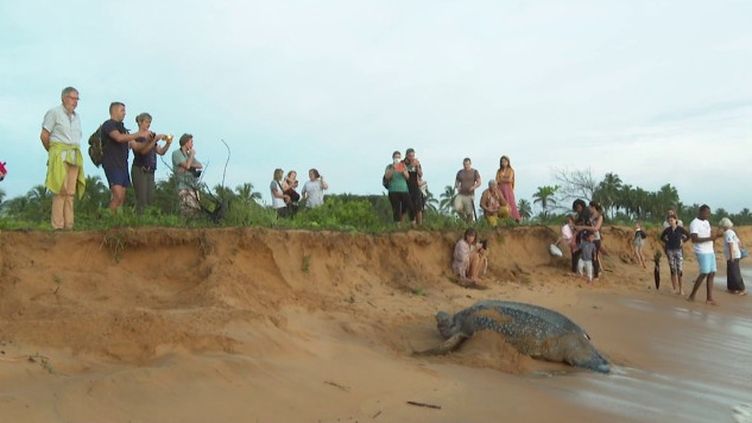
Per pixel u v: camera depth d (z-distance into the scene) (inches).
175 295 329.1
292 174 624.4
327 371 268.2
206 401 216.1
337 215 571.8
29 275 304.3
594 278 623.8
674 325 460.1
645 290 608.4
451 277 516.4
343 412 229.5
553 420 244.2
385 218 629.6
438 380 282.0
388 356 316.8
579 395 281.4
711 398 287.9
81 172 373.7
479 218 666.2
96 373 223.6
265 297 352.8
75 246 333.7
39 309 280.5
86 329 249.8
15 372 215.8
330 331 344.5
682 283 691.4
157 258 355.3
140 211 410.0
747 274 944.3
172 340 253.3
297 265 405.7
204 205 440.8
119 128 396.8
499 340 344.2
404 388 264.7
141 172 423.8
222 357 248.4
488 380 295.0
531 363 333.7
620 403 272.7
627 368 339.6
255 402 222.7
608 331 421.4
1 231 315.6
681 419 253.9
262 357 264.1
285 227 430.3
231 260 366.9
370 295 430.6
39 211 454.3
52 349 238.4
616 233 835.4
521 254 647.8
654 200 1879.9
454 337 346.0
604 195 1599.4
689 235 603.5
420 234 518.9
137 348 246.5
